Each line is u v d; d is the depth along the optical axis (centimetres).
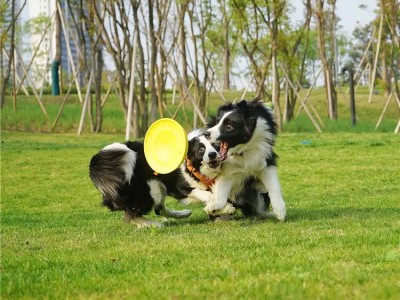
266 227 730
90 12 2547
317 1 2897
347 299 382
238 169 777
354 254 516
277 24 2512
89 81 2708
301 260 504
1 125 2855
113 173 797
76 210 1130
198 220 855
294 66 2789
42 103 3195
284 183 1302
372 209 880
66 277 495
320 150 1805
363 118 3447
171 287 438
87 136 2595
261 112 779
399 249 527
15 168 1678
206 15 2906
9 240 761
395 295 381
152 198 810
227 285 431
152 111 2416
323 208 929
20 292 453
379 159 1599
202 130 800
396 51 3788
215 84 3375
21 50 4662
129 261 555
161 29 2578
